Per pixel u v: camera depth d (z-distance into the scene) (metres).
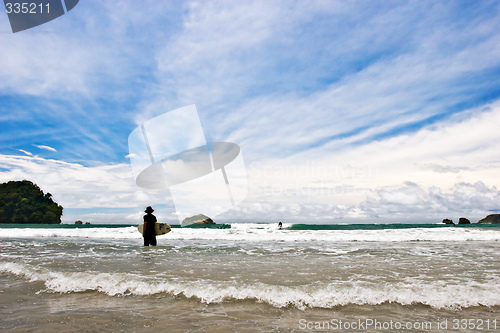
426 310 3.56
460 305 3.73
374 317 3.32
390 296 3.98
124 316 3.29
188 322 3.10
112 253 8.44
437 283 4.66
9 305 3.69
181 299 3.95
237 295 4.02
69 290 4.34
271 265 6.34
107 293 4.21
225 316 3.31
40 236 17.02
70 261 6.85
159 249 9.53
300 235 15.38
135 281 4.60
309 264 6.50
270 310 3.53
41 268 5.55
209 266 6.18
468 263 6.69
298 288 4.20
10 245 10.66
